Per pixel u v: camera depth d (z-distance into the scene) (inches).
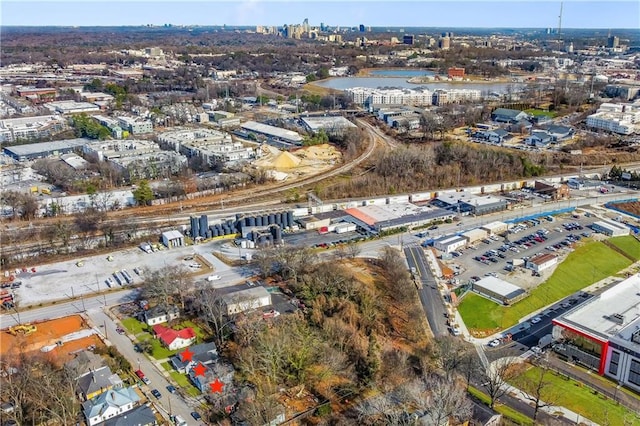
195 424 4825.3
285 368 5433.1
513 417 5049.2
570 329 5999.0
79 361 5457.7
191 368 5502.0
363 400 5162.4
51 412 4744.1
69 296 7081.7
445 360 5531.5
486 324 6624.0
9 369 5423.2
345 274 7022.6
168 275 6806.1
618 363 5610.2
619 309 6407.5
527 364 5895.7
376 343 5812.0
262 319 6151.6
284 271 7377.0
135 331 6284.5
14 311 6722.4
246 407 4881.9
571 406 5231.3
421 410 4835.1
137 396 5073.8
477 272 7780.5
